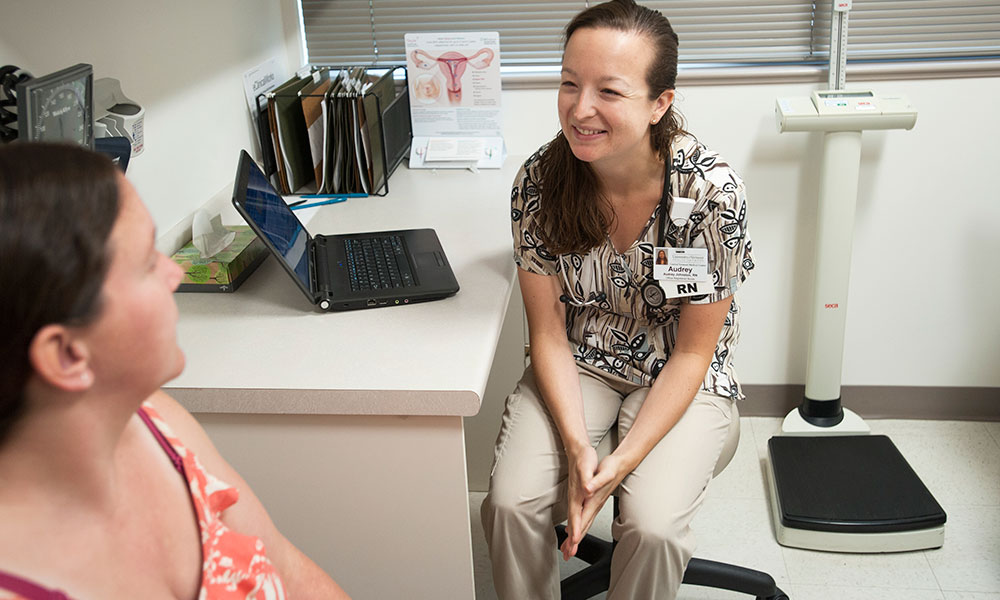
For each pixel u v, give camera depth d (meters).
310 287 1.54
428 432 1.34
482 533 2.17
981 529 2.08
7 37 1.35
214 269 1.61
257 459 1.39
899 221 2.38
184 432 0.85
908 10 2.28
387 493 1.40
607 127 1.38
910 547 2.02
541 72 2.39
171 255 1.69
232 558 0.76
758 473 2.35
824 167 2.20
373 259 1.70
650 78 1.36
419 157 2.33
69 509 0.60
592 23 1.36
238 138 2.14
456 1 2.40
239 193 1.44
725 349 1.68
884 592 1.91
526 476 1.51
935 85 2.25
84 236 0.53
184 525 0.74
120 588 0.63
